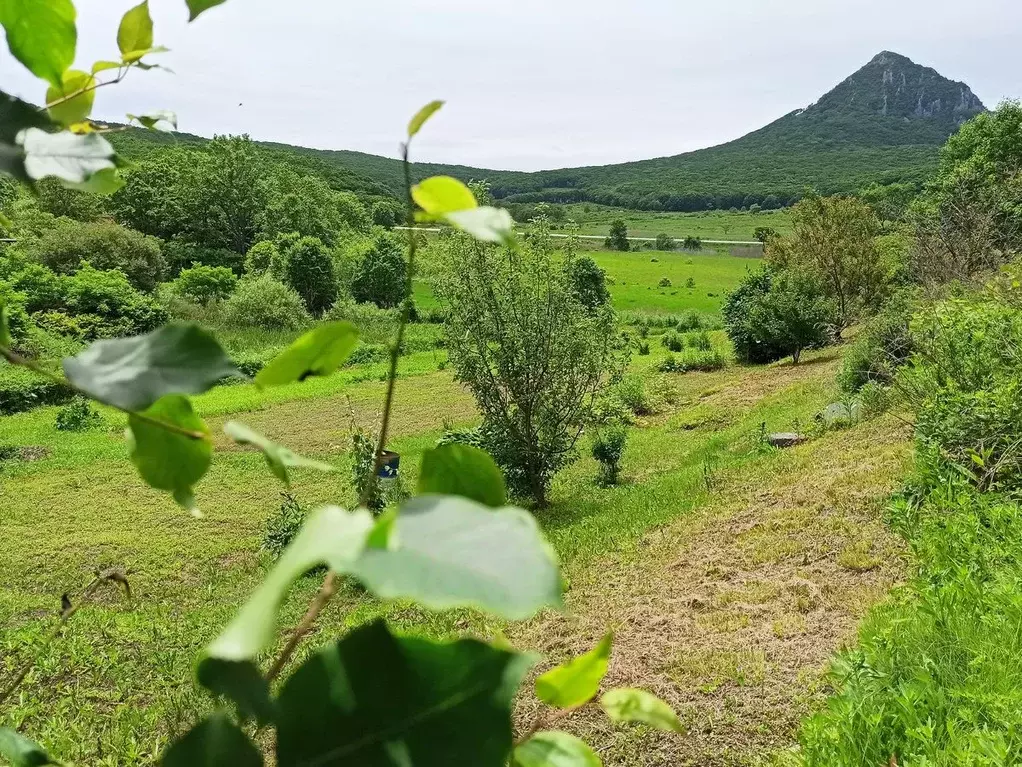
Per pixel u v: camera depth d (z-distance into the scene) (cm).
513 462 1125
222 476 1347
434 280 1110
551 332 1095
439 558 23
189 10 51
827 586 562
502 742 30
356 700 30
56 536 1066
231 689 30
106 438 1723
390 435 1702
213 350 38
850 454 880
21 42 48
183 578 908
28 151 46
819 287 2405
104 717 510
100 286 2867
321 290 4147
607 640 42
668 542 750
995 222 1510
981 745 201
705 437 1438
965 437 523
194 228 5581
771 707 419
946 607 316
